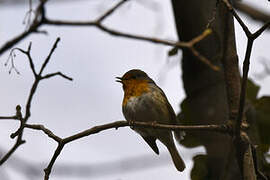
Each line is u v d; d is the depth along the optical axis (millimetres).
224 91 9906
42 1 7801
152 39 7293
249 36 6922
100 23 7574
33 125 8125
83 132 7984
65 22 7711
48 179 8047
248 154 7379
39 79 8523
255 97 10828
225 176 9039
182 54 10094
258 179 7855
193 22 10023
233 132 7551
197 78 10047
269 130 10602
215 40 9531
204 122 10086
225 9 7875
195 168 10234
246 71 7039
